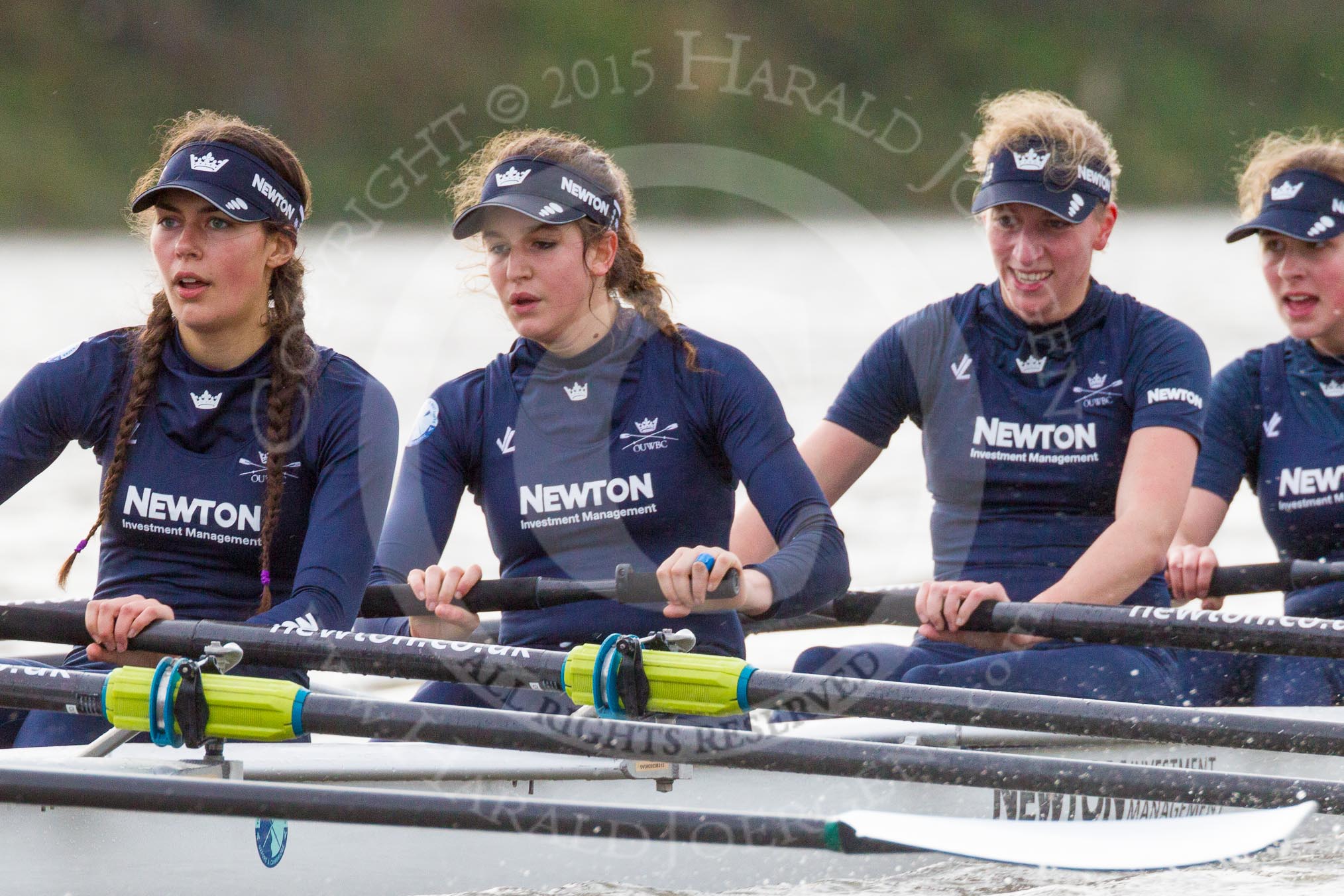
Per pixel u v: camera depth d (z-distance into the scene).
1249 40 182.25
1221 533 39.78
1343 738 16.28
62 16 155.50
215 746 15.05
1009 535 21.12
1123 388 20.72
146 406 17.50
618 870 16.75
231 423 17.41
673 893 16.59
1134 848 16.00
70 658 18.14
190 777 14.23
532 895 16.25
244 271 16.95
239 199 16.72
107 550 18.06
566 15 150.00
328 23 151.38
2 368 63.97
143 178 19.12
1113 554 19.61
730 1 156.88
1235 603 31.30
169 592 17.62
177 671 14.62
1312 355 23.62
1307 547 23.83
